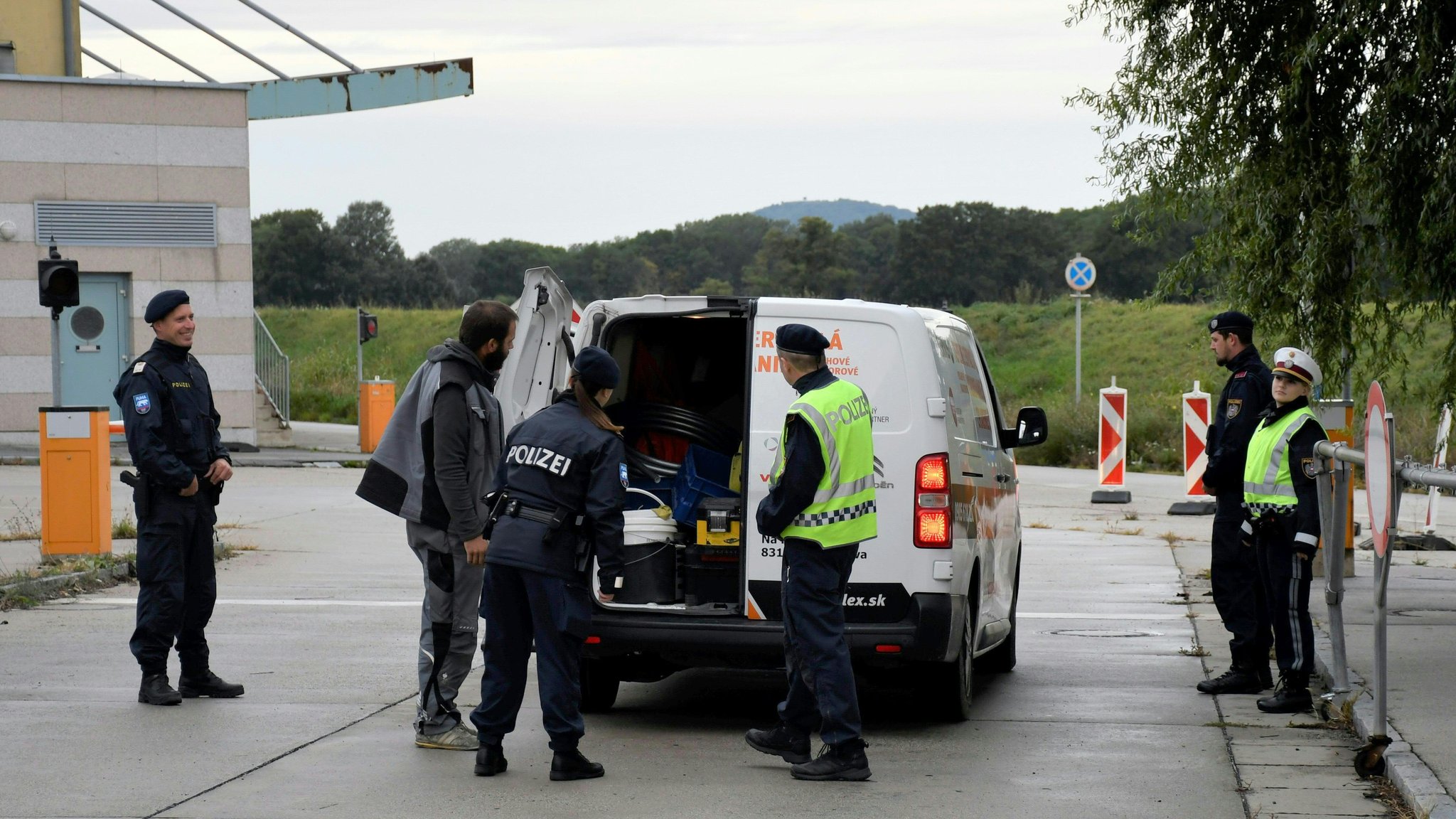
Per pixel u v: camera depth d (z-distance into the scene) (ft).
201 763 27.20
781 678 37.96
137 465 31.89
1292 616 32.09
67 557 53.83
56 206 107.65
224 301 111.86
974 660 37.55
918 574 29.09
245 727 30.37
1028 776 26.71
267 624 44.06
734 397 35.68
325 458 109.09
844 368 29.66
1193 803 24.67
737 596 30.58
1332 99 41.70
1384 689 26.04
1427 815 22.26
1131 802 24.76
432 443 27.91
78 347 108.88
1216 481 34.50
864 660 29.09
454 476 27.53
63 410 53.93
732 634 29.22
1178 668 38.34
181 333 32.89
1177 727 31.01
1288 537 32.19
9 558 54.44
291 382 202.39
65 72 116.16
